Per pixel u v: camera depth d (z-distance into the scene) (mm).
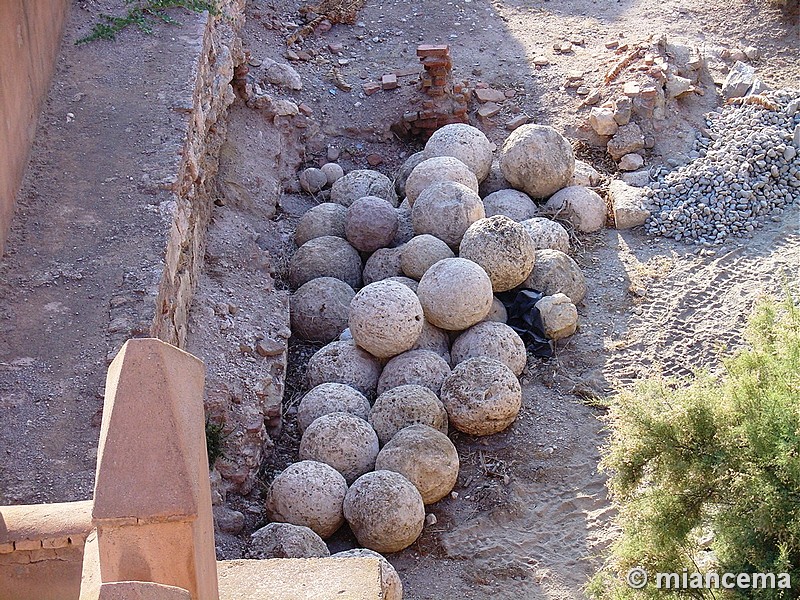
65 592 4289
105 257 7883
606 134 13625
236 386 9391
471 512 8852
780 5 15688
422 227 11281
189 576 3461
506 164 12297
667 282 11406
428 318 10281
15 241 8008
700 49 15102
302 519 8383
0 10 8078
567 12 16875
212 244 11164
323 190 13680
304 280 11523
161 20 11164
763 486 5938
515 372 10133
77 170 8836
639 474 6734
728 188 12359
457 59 15672
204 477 3650
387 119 14625
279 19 16266
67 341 7070
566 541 8531
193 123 9789
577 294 11078
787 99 13508
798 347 6676
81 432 6383
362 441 8992
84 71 10203
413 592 8031
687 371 10180
